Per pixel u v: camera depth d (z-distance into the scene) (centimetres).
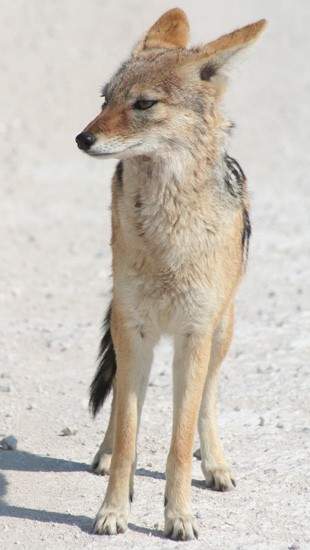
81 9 7938
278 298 2822
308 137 5250
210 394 1559
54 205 4006
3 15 7488
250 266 3200
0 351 2255
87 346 2342
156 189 1327
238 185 1511
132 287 1347
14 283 2948
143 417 1834
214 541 1235
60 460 1596
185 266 1330
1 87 5766
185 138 1344
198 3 8450
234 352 2286
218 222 1348
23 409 1859
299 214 3850
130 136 1326
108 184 4384
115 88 1364
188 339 1356
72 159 4741
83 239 3544
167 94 1339
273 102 6025
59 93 5731
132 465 1317
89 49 6706
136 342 1354
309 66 6919
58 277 3052
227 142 1423
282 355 2248
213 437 1531
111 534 1254
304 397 1933
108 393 1638
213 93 1381
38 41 6844
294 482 1482
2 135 4997
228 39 1375
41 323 2542
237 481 1499
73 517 1321
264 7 8650
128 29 7312
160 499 1413
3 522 1282
